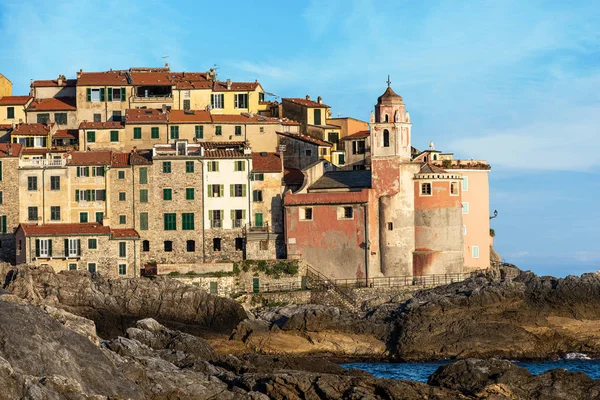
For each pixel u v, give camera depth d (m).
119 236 149.12
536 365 127.12
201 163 156.25
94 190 154.75
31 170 153.75
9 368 80.00
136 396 87.69
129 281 138.88
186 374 94.62
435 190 152.75
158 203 155.38
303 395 95.12
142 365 94.62
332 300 147.50
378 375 119.88
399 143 152.88
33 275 135.25
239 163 157.00
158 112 172.12
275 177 157.38
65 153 157.25
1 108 177.00
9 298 97.06
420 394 95.94
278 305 148.00
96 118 176.38
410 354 131.12
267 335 134.12
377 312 140.38
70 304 134.88
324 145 172.75
